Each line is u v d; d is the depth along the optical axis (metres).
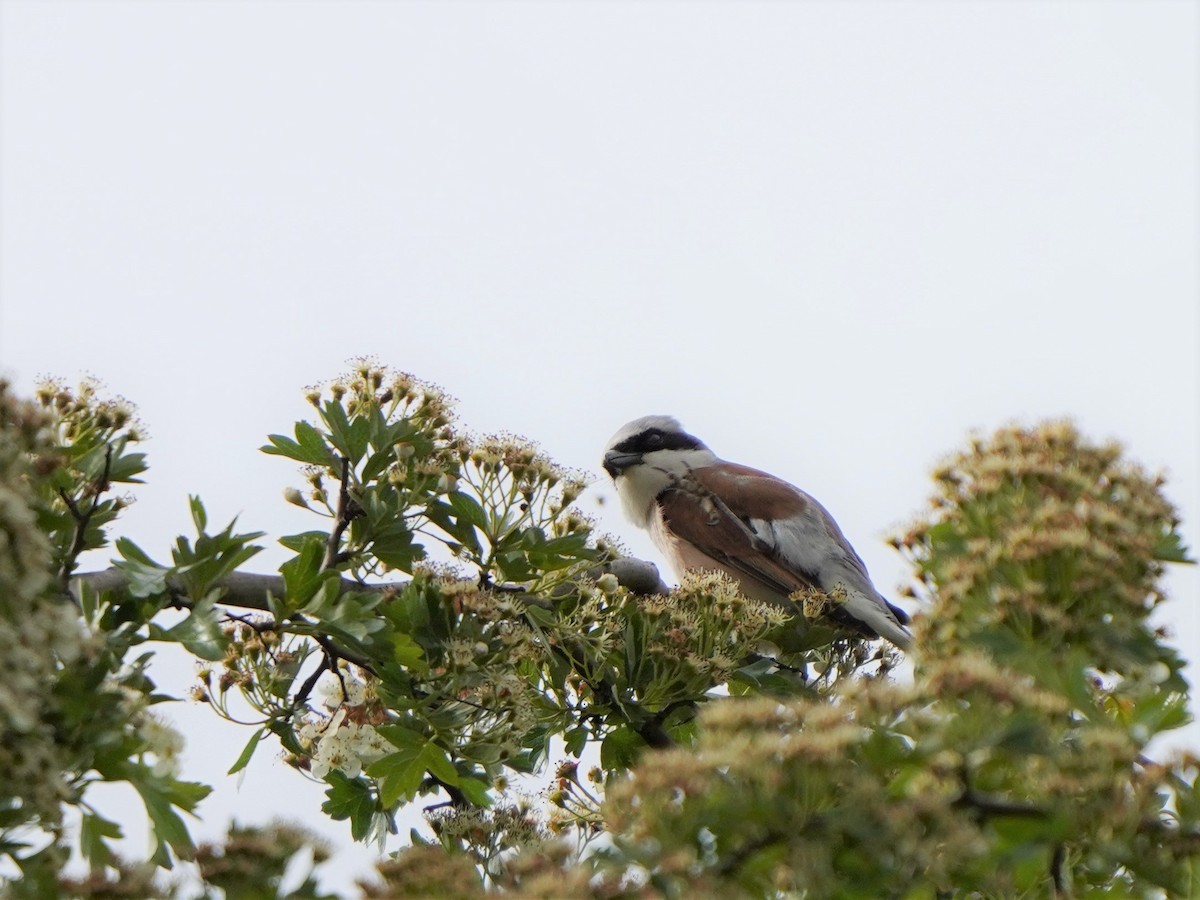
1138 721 6.52
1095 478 7.70
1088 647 6.88
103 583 7.84
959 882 5.52
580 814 9.75
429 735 8.96
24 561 5.70
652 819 5.14
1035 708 5.70
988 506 7.56
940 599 7.06
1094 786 5.58
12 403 6.95
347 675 9.95
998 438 7.81
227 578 9.09
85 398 8.65
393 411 9.65
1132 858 5.73
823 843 5.17
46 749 5.76
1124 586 6.91
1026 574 6.95
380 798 9.12
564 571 10.08
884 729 5.46
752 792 5.18
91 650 6.04
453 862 5.62
